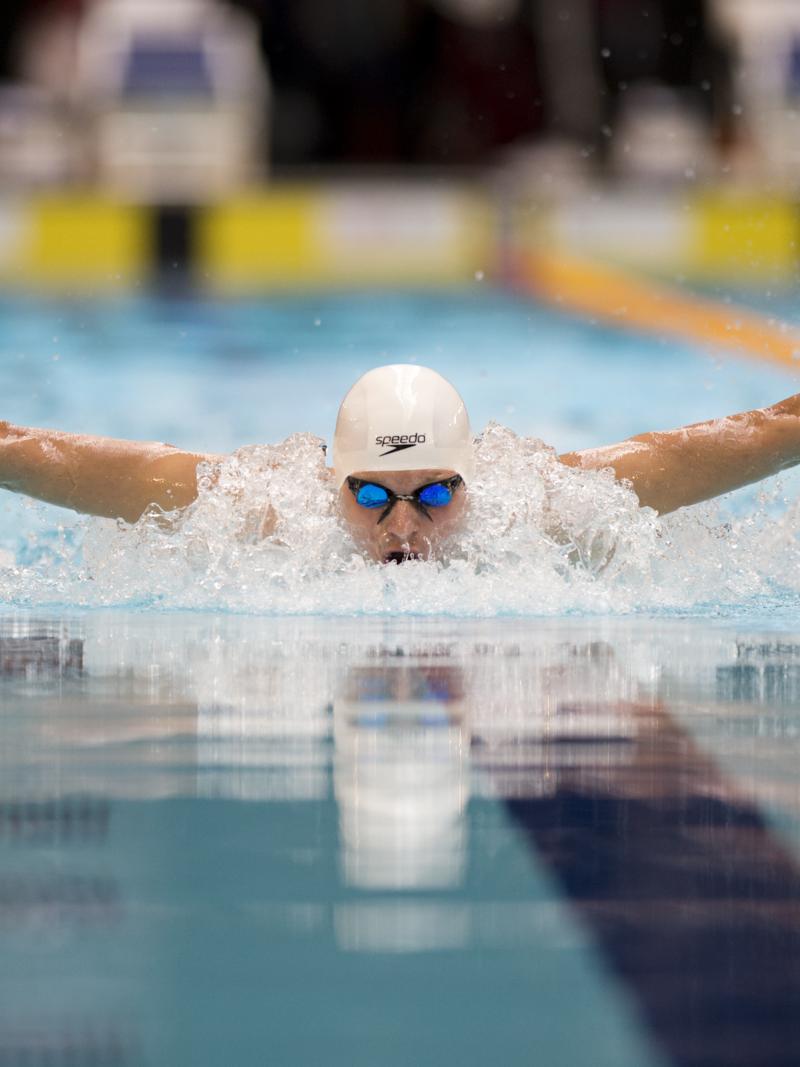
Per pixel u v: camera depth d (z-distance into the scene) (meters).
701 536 10.37
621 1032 2.02
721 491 10.41
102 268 31.03
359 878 2.72
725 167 37.69
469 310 31.09
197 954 2.31
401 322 29.80
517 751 4.01
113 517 10.21
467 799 3.40
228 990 2.17
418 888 2.66
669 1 39.03
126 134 34.53
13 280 31.05
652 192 35.78
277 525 9.89
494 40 39.56
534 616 8.41
